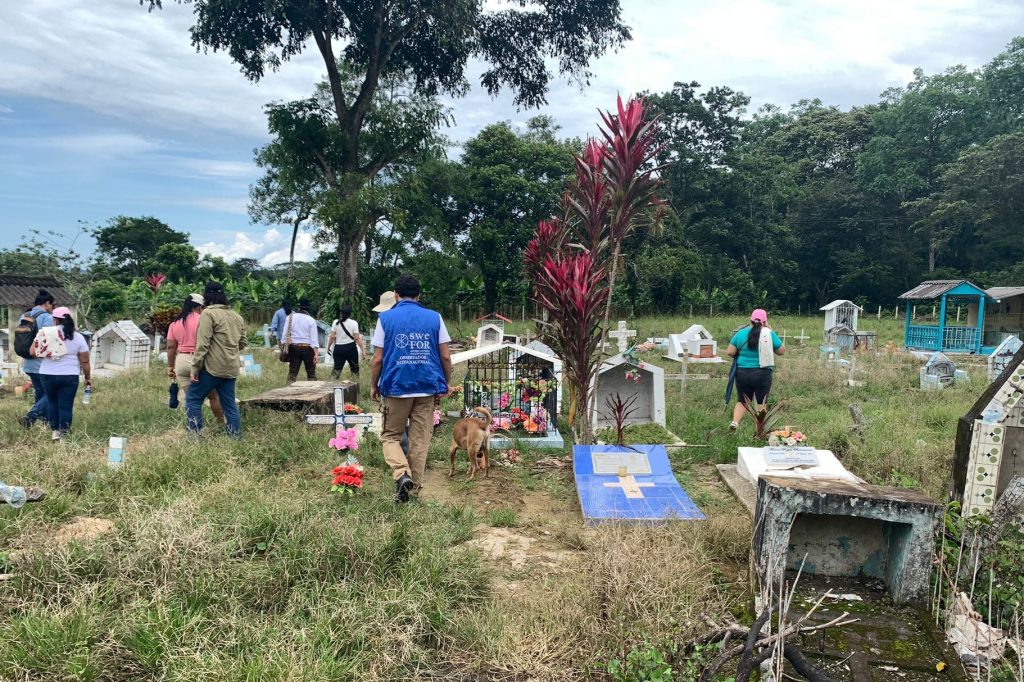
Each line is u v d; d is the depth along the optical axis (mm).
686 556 3979
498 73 26609
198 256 42688
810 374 13008
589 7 24266
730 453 6996
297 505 4383
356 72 25344
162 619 2988
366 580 3633
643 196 6906
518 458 6758
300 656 2869
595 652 3117
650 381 8727
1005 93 46125
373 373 5262
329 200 22125
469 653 3160
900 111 47969
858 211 47469
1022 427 4246
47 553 3559
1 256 22188
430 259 26000
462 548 4336
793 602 3676
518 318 33969
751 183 44188
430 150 24797
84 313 19469
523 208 34531
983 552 3734
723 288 42344
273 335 18562
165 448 5711
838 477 5465
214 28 21703
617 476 5805
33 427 7051
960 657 3154
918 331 23516
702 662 2967
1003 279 40125
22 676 2658
